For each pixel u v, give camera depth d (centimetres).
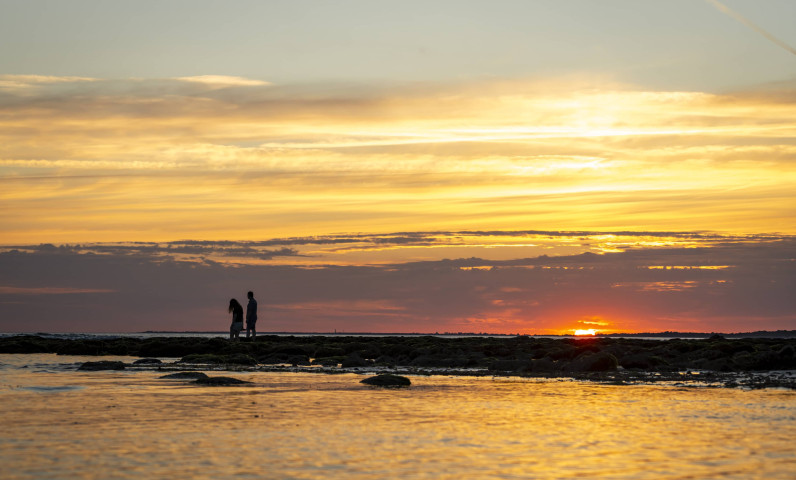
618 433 1673
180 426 1748
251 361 4378
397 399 2384
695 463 1339
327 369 3922
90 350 5584
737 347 4500
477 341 6397
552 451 1451
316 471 1260
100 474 1228
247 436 1611
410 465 1313
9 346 5809
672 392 2634
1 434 1611
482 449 1469
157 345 5200
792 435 1642
